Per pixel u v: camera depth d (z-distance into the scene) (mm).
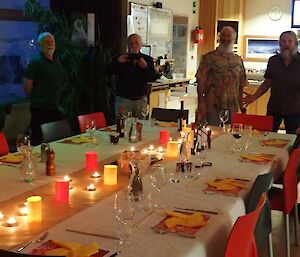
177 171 2768
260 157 3209
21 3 6164
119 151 3303
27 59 6312
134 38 5223
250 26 10227
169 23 8922
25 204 2195
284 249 3645
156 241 1816
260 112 8281
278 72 4781
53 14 5969
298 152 3049
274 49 10047
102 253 1694
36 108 4902
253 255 2189
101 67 6141
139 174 2363
